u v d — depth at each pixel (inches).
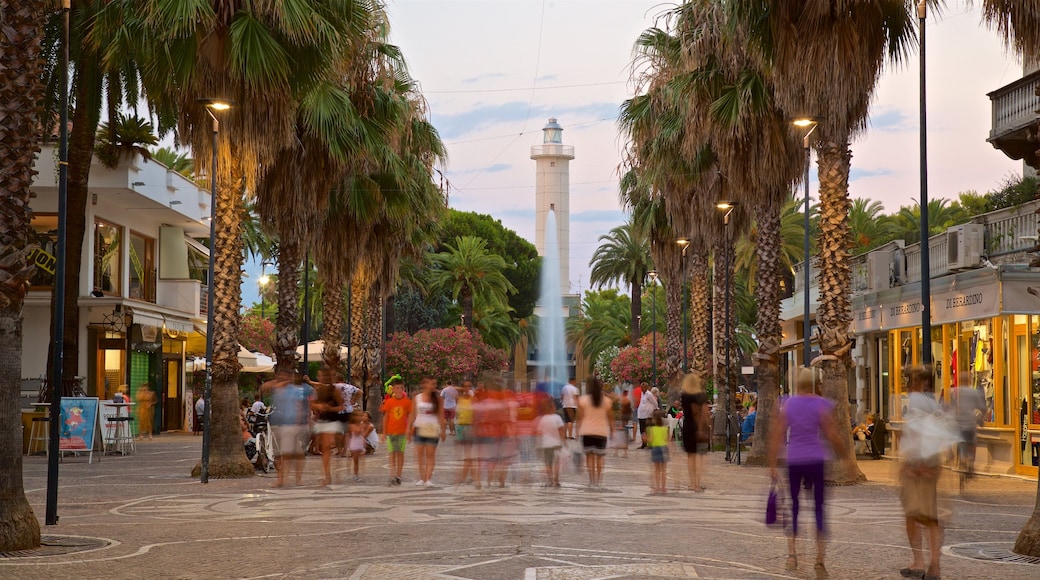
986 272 860.0
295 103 798.5
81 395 1177.4
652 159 1202.6
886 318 1133.7
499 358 3038.9
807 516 565.6
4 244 420.8
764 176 948.0
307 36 759.1
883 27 748.0
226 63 756.0
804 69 729.0
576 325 3818.9
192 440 1481.3
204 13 721.0
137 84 1152.2
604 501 647.8
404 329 3250.5
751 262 2223.2
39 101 430.9
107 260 1487.5
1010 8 505.4
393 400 777.6
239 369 842.2
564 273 4832.7
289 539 457.7
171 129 1190.9
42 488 721.0
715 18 905.5
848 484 779.4
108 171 1350.9
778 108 916.6
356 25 832.3
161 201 1489.9
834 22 719.1
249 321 2541.8
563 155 4857.3
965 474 633.0
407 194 1253.1
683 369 1669.5
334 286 1330.0
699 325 1482.5
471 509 593.0
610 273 2741.1
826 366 799.7
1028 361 838.5
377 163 1042.7
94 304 1413.6
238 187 838.5
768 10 757.3
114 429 1109.7
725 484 790.5
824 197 805.9
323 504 621.3
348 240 1246.3
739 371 1432.1
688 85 949.2
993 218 948.6
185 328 1726.1
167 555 408.2
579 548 426.3
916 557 366.3
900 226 2285.9
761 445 1006.4
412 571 364.2
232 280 842.8
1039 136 493.7
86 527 501.7
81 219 1164.5
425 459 775.7
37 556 403.2
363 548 427.5
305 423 764.6
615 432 1221.1
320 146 926.4
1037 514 420.8
